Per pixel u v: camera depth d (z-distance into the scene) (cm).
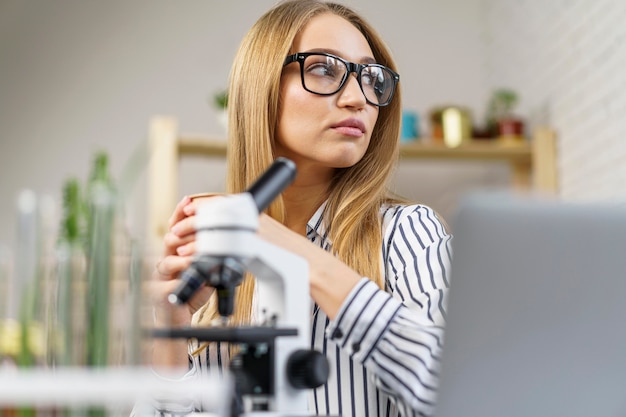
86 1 445
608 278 90
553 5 383
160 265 128
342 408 143
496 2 440
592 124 352
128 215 97
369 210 159
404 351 115
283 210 158
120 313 93
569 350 90
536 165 387
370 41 169
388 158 162
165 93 439
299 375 99
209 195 132
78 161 434
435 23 453
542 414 91
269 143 158
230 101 165
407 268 146
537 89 403
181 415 131
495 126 402
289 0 163
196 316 168
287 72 156
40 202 96
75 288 93
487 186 434
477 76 452
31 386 82
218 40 445
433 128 400
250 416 95
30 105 437
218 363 159
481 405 91
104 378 84
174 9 446
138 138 436
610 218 90
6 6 442
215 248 94
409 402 113
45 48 441
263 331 98
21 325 93
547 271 90
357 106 151
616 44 329
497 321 90
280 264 105
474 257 90
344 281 119
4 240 424
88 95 438
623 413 91
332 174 163
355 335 116
